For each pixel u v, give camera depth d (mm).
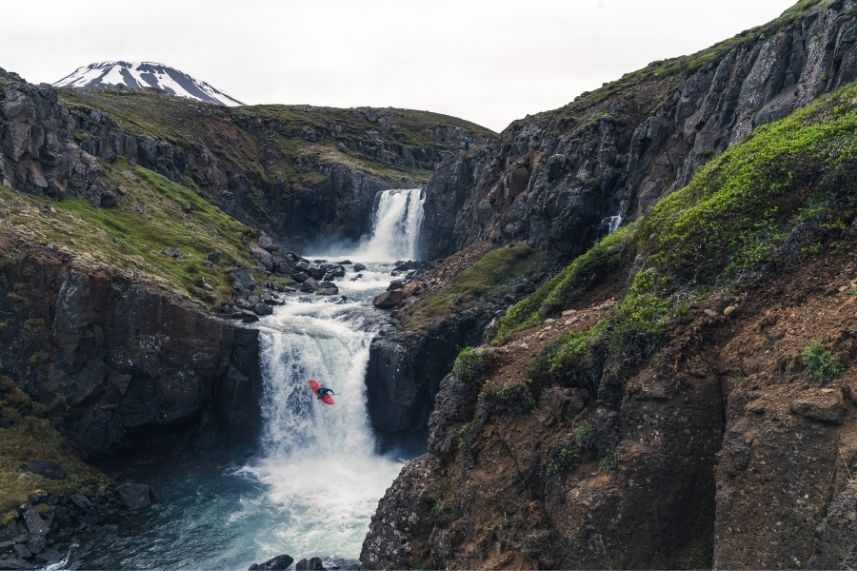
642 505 14258
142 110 101875
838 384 12062
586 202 52719
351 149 123750
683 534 13953
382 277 70812
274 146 111500
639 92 59125
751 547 12047
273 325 48312
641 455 14461
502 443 17875
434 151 137375
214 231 67688
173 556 28750
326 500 34938
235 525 31703
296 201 100125
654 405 14633
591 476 15281
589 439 15664
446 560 17281
